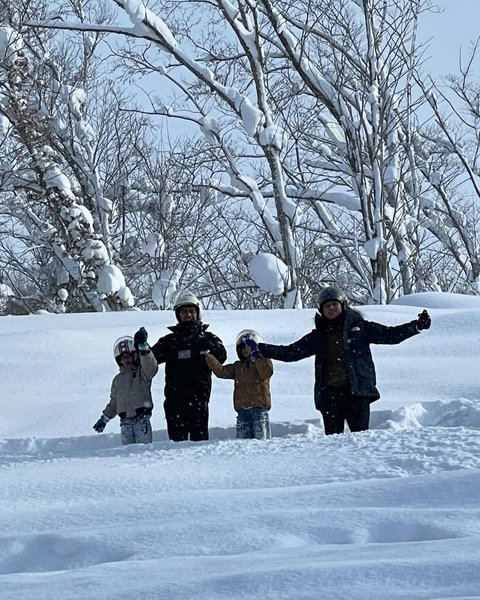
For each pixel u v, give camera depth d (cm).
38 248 3653
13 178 3309
